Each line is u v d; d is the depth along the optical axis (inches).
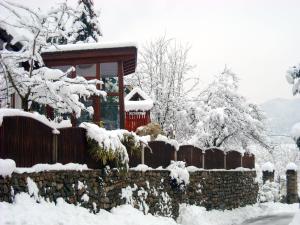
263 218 967.0
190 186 786.2
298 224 510.0
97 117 747.4
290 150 1955.0
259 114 1189.7
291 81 527.8
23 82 457.7
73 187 468.4
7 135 374.6
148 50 1274.6
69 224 414.6
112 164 553.3
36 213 380.2
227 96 1163.9
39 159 420.8
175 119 1141.1
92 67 775.7
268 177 1314.0
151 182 658.2
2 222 332.8
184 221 727.7
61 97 472.1
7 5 410.0
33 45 479.8
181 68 1248.2
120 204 566.6
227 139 1143.0
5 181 361.4
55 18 509.0
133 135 592.1
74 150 481.7
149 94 1205.1
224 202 935.7
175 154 754.2
